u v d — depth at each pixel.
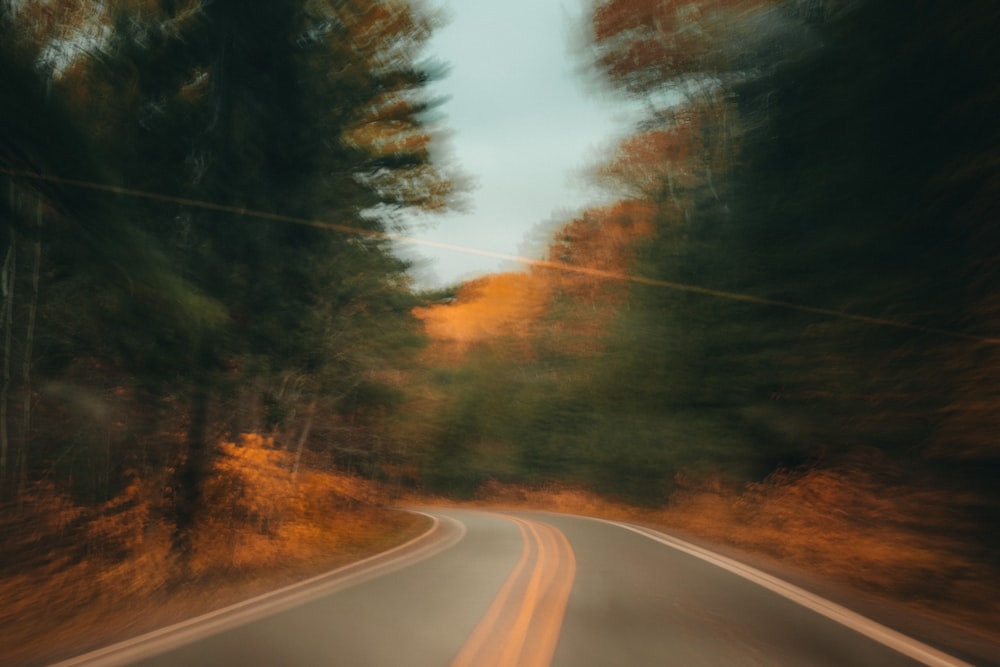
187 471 11.37
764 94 18.84
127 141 10.70
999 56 9.46
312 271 14.54
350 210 15.88
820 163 14.15
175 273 10.81
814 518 14.72
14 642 6.82
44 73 7.98
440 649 6.34
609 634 6.97
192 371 11.25
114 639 6.68
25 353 11.32
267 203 13.04
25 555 9.78
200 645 6.39
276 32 12.38
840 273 13.45
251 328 13.59
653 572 11.52
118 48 10.60
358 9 14.62
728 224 20.84
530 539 17.83
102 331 11.34
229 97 12.23
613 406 30.16
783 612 8.15
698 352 22.33
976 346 10.00
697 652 6.29
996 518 10.49
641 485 31.09
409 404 22.45
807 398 15.80
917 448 11.77
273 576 11.28
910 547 11.13
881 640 6.77
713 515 21.72
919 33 10.58
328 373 17.53
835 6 13.48
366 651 6.23
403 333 19.38
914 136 11.15
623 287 27.58
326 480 19.08
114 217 8.78
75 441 12.22
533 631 7.08
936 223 10.96
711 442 21.41
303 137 13.36
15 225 9.73
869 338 12.36
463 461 48.44
